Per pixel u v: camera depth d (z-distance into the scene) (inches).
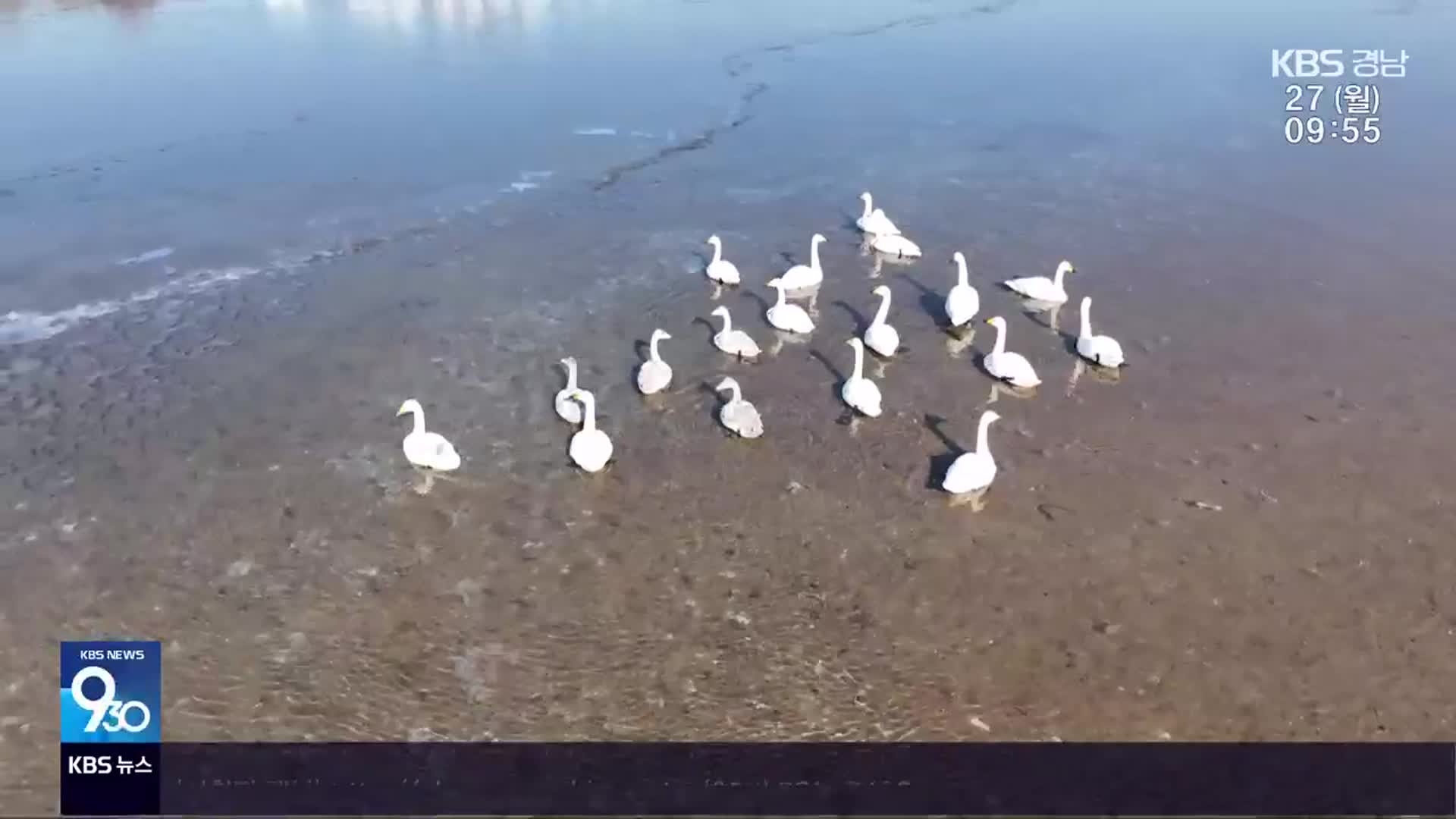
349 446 1151.6
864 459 1139.9
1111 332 1382.9
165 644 907.4
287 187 1786.4
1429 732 836.0
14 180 1776.6
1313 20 2876.5
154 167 1851.6
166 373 1268.5
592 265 1555.1
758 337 1376.7
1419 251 1583.4
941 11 3097.9
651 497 1082.7
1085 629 930.1
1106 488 1094.4
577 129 2095.2
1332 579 979.3
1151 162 1947.6
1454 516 1048.8
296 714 847.7
